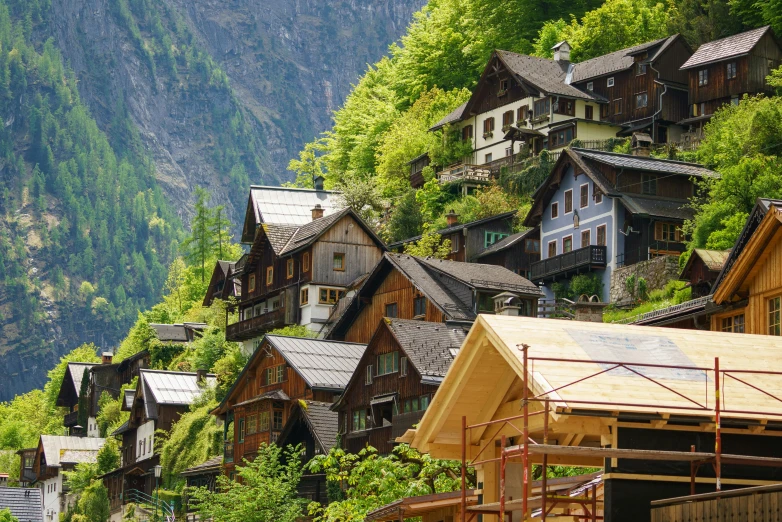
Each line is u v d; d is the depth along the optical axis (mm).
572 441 30266
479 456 31016
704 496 24484
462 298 86875
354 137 183500
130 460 125375
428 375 67188
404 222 135750
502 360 29656
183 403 117312
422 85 181750
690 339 29016
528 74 137000
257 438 84438
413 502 38188
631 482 26156
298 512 70000
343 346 86438
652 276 94250
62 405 178750
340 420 74688
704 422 26203
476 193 133875
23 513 66562
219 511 70875
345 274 115812
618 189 101438
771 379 27688
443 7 193500
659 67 128875
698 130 123375
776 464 25875
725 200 89688
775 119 99500
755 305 40969
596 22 155750
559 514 30750
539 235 111312
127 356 174750
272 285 122188
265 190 146125
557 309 91625
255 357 87062
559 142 131250
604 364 26875
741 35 124188
